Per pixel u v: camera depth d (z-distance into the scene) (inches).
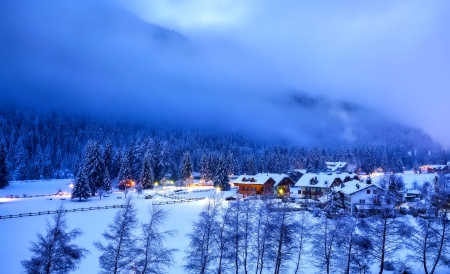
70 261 934.4
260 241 1400.1
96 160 3848.4
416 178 4581.7
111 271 1021.2
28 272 861.8
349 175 3602.4
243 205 1653.5
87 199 3449.8
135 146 4933.6
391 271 1393.9
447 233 1417.3
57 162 7052.2
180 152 6889.8
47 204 3100.4
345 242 1309.1
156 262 1087.0
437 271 1425.9
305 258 1544.0
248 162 5762.8
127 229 1064.2
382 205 1407.5
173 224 2223.2
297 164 6545.3
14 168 6048.2
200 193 4111.7
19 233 1977.1
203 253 1191.6
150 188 4372.5
